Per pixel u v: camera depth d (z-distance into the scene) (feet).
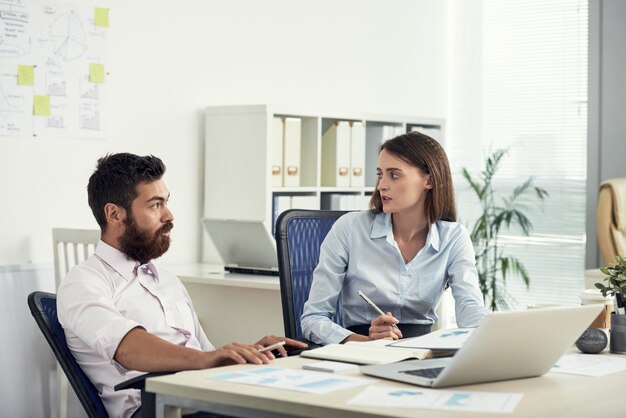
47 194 12.78
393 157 8.86
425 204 9.07
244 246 14.71
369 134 17.02
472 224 21.74
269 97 16.56
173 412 5.61
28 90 12.48
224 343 13.44
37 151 12.64
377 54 19.20
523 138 21.16
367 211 9.37
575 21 20.53
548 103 20.89
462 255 9.15
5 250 12.27
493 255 21.40
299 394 5.19
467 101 21.76
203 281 13.12
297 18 17.11
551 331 5.72
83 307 7.73
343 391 5.28
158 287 8.79
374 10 19.07
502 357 5.60
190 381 5.54
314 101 17.57
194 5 15.05
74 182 13.14
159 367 7.16
